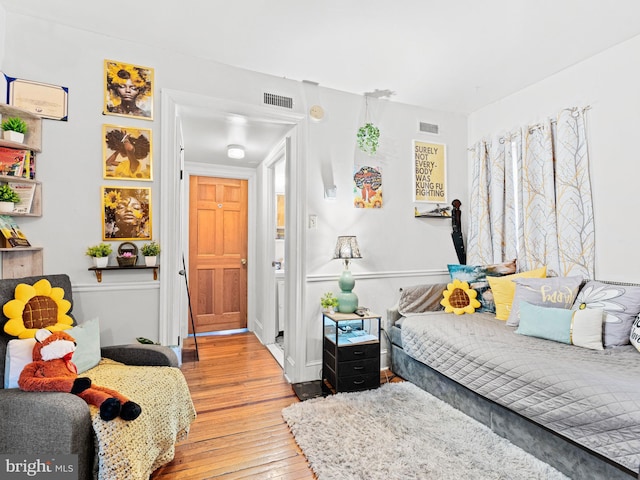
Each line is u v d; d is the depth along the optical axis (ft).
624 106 7.52
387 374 9.75
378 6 6.28
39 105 6.55
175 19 6.66
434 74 8.87
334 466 5.44
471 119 11.52
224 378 9.33
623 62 7.52
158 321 7.47
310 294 9.30
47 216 6.62
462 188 11.52
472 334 7.43
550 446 5.38
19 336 5.20
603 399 4.65
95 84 7.04
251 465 5.62
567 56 8.07
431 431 6.44
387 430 6.48
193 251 13.69
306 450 5.87
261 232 13.19
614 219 7.72
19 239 6.15
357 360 8.36
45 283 5.87
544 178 8.97
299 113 9.09
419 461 5.54
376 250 10.18
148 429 4.75
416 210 10.73
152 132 7.50
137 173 7.34
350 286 9.00
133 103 7.34
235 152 11.35
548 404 5.28
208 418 7.16
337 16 6.58
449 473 5.25
